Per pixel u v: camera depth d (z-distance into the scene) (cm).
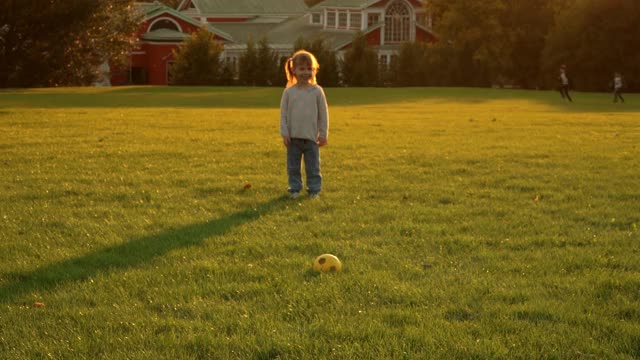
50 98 3509
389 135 1744
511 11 6494
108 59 5947
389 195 934
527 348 435
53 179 1051
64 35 5209
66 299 526
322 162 1244
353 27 7338
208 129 1867
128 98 3622
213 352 432
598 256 636
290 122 928
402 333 457
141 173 1110
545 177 1089
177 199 905
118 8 5675
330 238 704
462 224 762
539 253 648
